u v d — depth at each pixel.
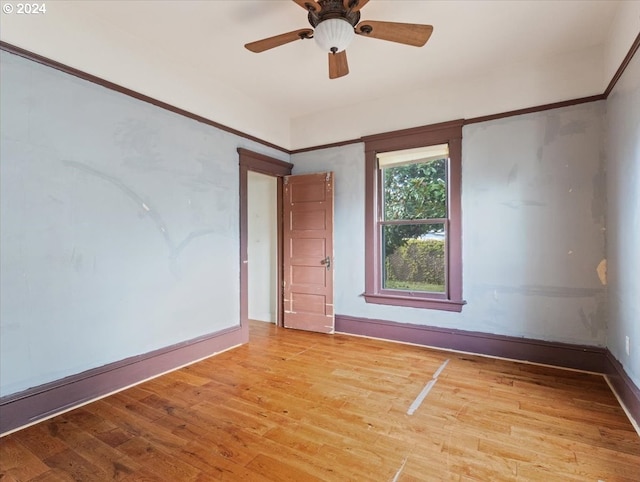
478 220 3.37
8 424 2.03
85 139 2.44
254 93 3.79
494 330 3.31
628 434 1.97
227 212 3.62
